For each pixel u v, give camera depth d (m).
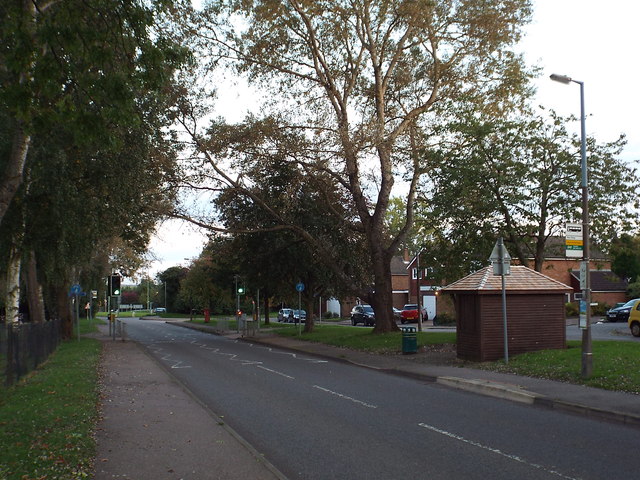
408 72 25.80
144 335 38.50
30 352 14.87
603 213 22.83
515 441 8.09
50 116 9.63
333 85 25.67
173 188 24.67
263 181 28.14
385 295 27.45
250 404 11.30
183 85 22.97
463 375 14.67
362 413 10.30
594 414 9.92
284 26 24.55
